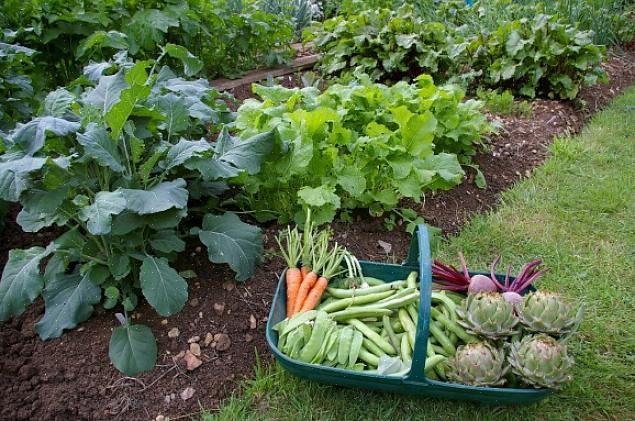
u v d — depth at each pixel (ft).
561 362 7.14
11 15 14.87
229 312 9.23
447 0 27.91
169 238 9.00
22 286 8.32
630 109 19.67
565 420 8.02
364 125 12.75
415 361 7.09
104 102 9.48
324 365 7.85
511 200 13.61
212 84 18.51
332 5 29.43
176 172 9.61
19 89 12.35
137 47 15.94
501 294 8.51
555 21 19.47
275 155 10.46
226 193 11.94
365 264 9.48
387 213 12.25
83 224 8.83
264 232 11.08
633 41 27.12
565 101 19.62
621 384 8.55
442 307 8.77
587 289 10.61
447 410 8.07
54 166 8.15
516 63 19.38
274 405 8.13
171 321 8.98
